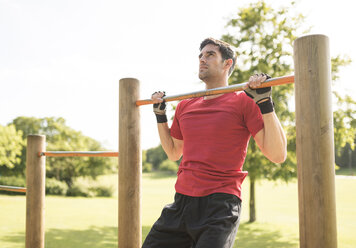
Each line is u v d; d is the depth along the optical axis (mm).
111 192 23938
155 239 1567
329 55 1148
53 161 29109
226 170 1423
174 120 1779
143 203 14695
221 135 1437
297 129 1161
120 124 2002
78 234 7367
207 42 1649
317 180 1103
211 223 1347
